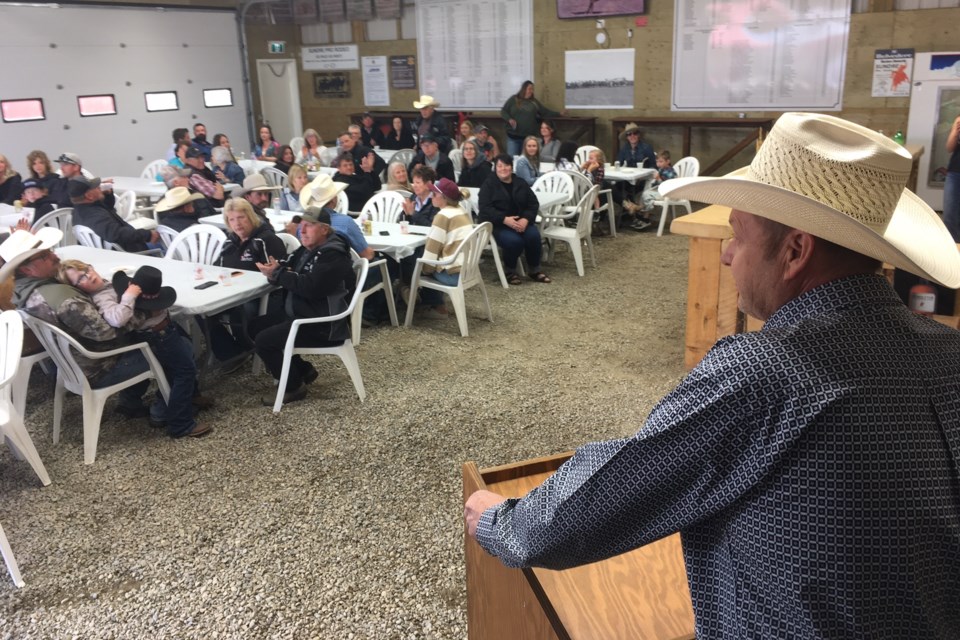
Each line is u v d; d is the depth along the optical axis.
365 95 10.84
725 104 8.00
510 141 8.99
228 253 3.91
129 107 9.73
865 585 0.69
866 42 7.08
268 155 9.04
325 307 3.34
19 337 2.50
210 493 2.74
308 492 2.73
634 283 5.34
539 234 5.35
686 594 1.24
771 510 0.71
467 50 9.67
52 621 2.10
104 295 2.95
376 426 3.24
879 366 0.70
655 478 0.76
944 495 0.71
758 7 7.54
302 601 2.16
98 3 9.20
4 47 8.54
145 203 7.29
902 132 7.07
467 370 3.83
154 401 3.51
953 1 6.62
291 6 10.98
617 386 3.58
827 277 0.77
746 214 0.82
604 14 8.47
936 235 1.00
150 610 2.14
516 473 1.51
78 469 2.94
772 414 0.70
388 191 5.44
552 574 1.29
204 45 10.33
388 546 2.40
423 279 4.40
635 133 7.59
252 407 3.45
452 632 2.02
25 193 5.73
